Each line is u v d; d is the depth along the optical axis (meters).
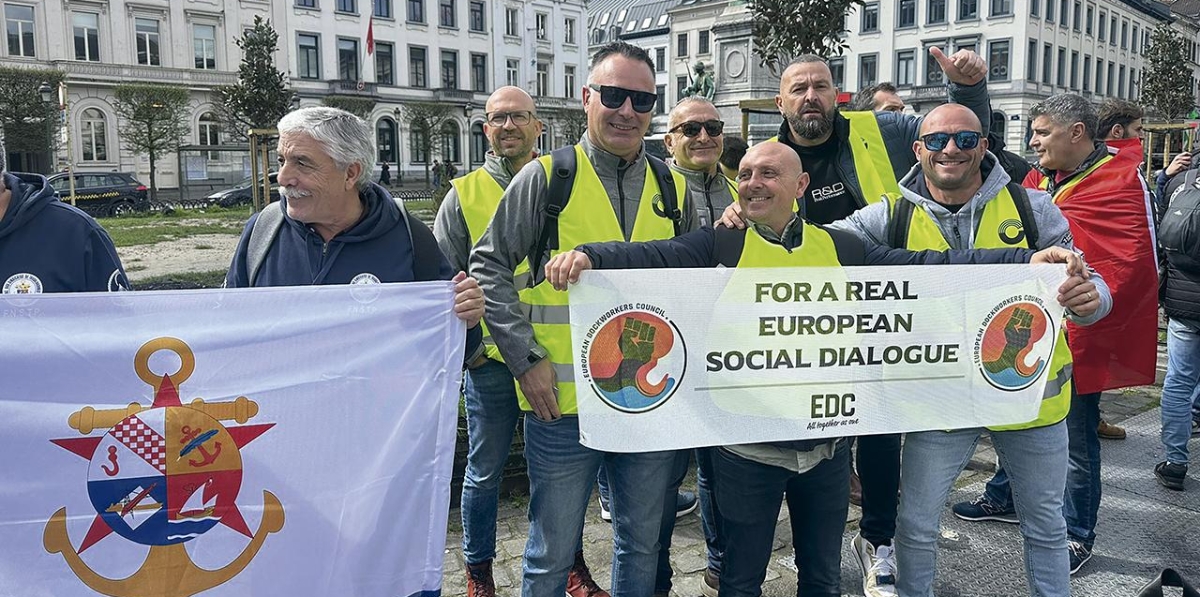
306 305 2.27
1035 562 2.85
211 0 39.31
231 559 2.23
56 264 2.29
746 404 2.57
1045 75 46.41
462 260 3.33
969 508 4.01
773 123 9.62
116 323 2.14
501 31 49.56
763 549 2.63
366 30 44.31
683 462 2.96
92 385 2.12
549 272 2.40
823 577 2.68
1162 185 5.28
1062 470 2.80
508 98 3.37
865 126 3.87
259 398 2.24
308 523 2.28
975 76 3.68
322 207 2.35
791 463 2.57
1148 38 57.84
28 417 2.08
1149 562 3.57
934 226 2.90
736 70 11.31
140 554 2.17
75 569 2.13
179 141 34.44
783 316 2.58
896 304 2.67
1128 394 6.05
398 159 45.81
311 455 2.28
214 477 2.21
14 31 34.72
